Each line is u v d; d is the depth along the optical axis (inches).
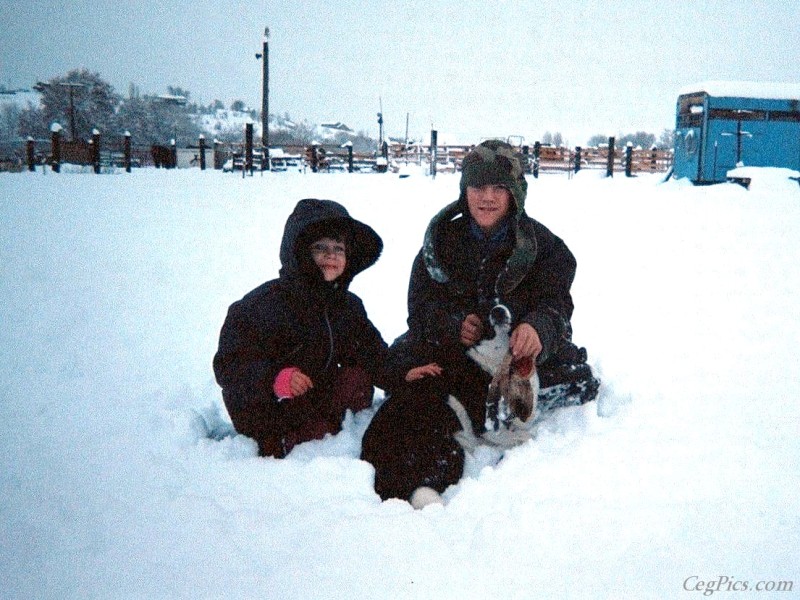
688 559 81.7
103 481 103.3
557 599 75.5
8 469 108.8
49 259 312.3
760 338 187.2
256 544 86.1
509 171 114.0
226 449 112.7
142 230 401.7
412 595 76.7
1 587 79.6
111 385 152.8
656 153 1074.1
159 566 82.6
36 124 2502.5
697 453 106.3
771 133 705.6
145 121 2731.3
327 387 122.3
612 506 92.2
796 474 100.5
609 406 130.6
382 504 95.1
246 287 261.4
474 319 113.1
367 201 553.6
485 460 110.4
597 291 252.1
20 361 172.1
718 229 414.6
